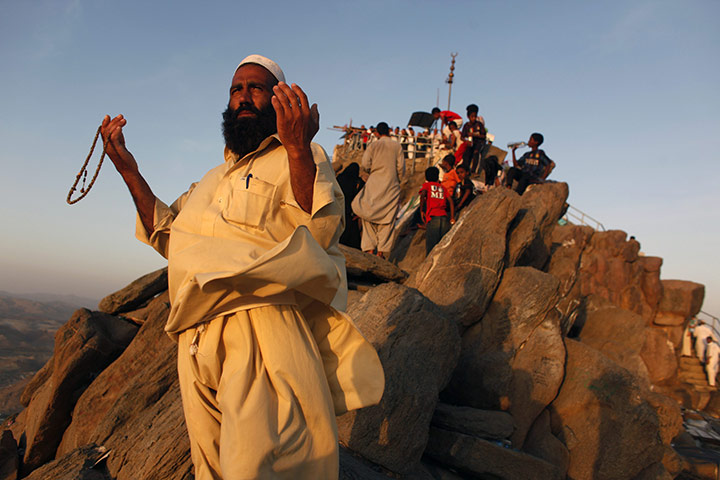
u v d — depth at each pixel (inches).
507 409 214.4
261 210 69.9
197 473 70.5
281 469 61.0
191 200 76.1
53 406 210.8
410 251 382.0
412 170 608.7
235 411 61.2
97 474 129.6
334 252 77.0
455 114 616.1
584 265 709.3
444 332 174.2
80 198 82.6
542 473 182.2
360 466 134.7
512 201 257.9
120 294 247.0
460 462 182.5
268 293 65.4
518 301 235.1
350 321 74.8
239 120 76.3
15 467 204.5
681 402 563.5
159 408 144.6
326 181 69.6
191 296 65.1
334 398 75.1
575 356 234.5
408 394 158.1
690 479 290.2
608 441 214.1
